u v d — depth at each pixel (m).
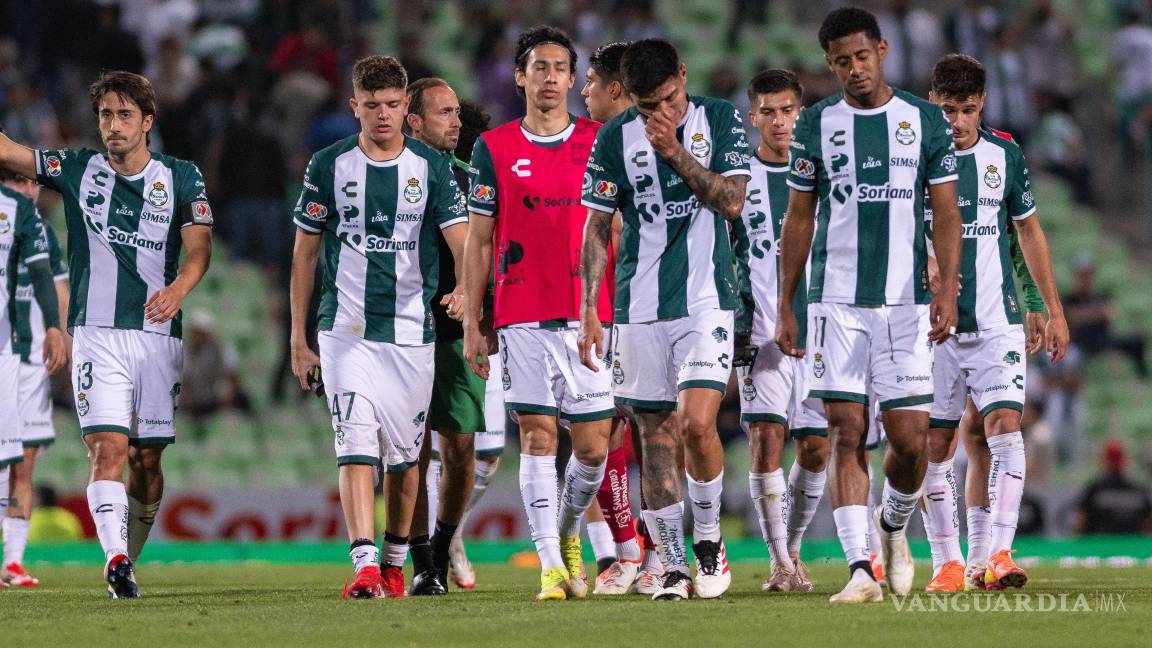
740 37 70.94
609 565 24.72
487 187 21.33
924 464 20.45
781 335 20.42
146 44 64.56
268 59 62.91
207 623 17.25
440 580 23.78
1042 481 50.91
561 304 21.02
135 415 23.25
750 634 15.41
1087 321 57.38
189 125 56.44
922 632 15.50
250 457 52.41
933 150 19.70
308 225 22.16
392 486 22.61
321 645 14.97
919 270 19.84
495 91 62.09
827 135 19.94
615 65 23.05
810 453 23.88
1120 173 70.38
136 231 23.06
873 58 19.67
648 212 20.22
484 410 23.72
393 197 21.92
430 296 22.41
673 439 20.62
